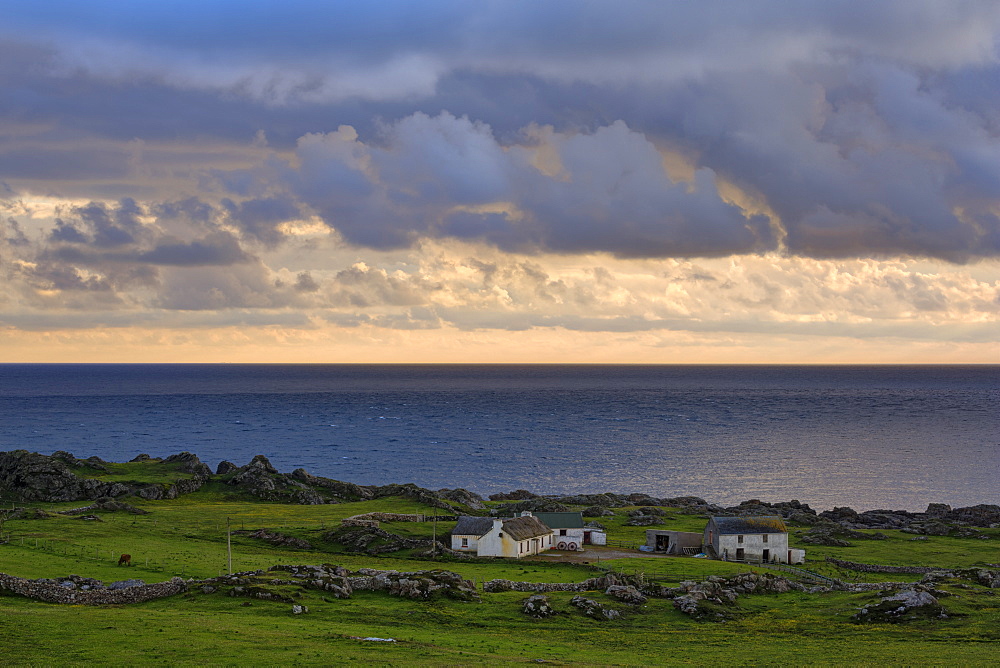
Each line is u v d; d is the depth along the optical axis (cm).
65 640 6456
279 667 6034
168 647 6406
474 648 7225
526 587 10231
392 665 6234
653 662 7112
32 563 10006
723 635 8294
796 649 7700
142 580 9488
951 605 9025
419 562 12338
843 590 10450
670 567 12056
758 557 13338
